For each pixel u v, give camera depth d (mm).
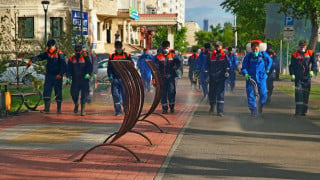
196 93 18469
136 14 51656
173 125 10016
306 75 11414
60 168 6195
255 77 11250
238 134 8883
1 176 5766
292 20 20344
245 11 30922
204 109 12961
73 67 11781
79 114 12000
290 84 23922
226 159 6781
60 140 8305
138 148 7543
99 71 22500
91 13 40344
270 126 9859
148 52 19219
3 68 16812
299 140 8273
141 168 6215
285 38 20469
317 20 24109
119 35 47531
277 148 7570
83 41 24375
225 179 5699
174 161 6637
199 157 6902
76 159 6695
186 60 61719
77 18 24938
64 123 10398
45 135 8812
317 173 6012
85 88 11797
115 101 11633
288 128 9602
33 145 7836
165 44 11961
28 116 11617
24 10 37281
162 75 11898
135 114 6914
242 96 16672
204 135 8766
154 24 57688
